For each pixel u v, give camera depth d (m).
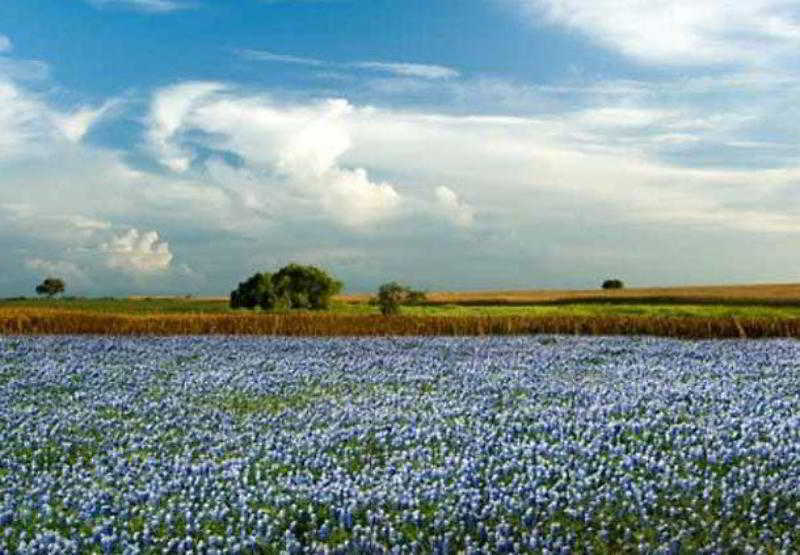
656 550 9.32
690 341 36.72
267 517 10.34
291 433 15.59
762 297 86.12
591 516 10.49
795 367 25.58
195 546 9.81
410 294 59.00
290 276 71.06
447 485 12.09
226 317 44.06
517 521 10.41
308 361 27.48
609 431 15.03
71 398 19.77
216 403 19.36
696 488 11.51
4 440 15.02
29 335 39.19
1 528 10.37
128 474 12.61
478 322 44.38
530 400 19.16
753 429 14.84
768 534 9.92
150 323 43.34
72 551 9.48
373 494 11.32
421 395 20.31
